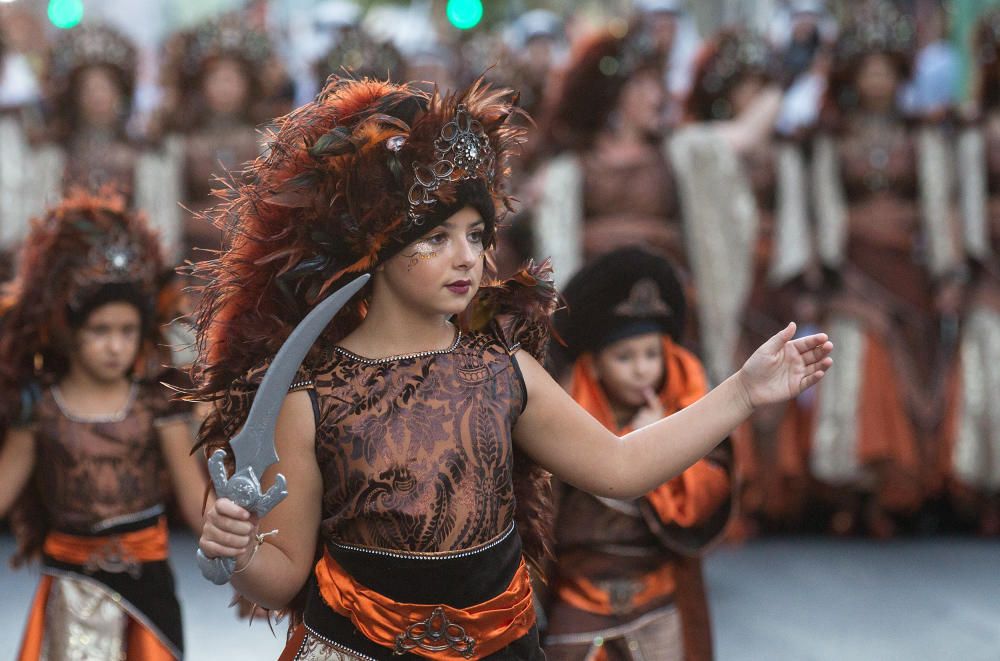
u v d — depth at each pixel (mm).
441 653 3314
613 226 9148
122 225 5160
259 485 3045
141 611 5047
